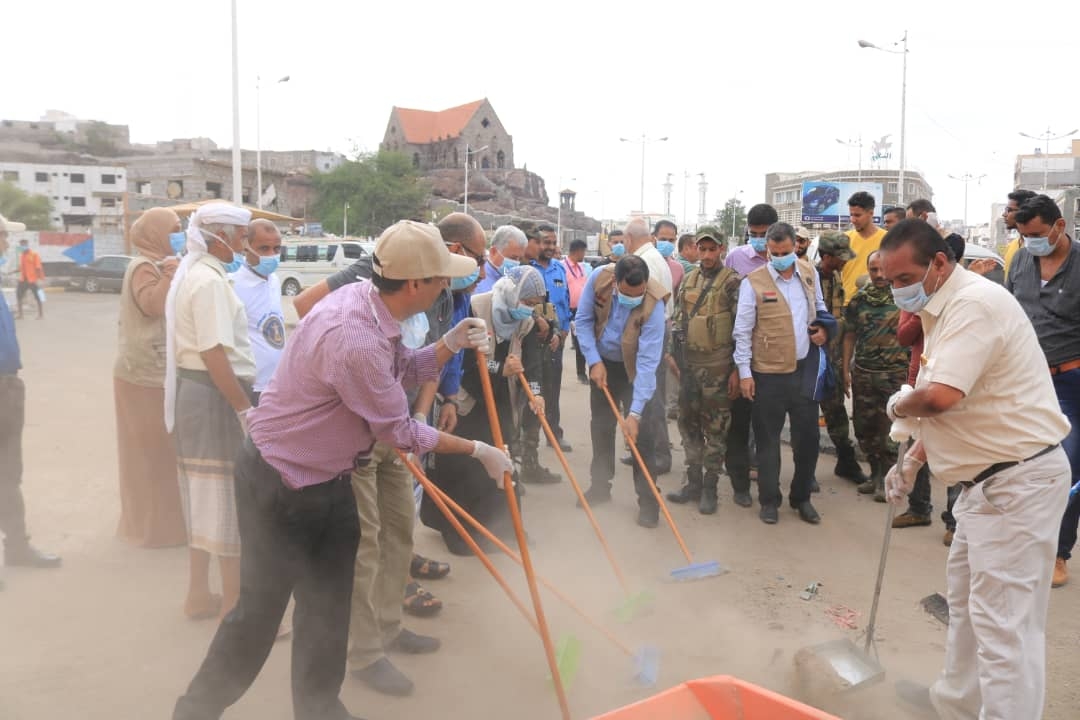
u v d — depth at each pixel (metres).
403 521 3.46
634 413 4.92
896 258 2.77
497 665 3.43
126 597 3.88
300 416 2.46
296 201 68.88
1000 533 2.72
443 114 103.06
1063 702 3.31
